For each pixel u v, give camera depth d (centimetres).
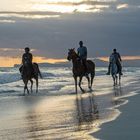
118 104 1741
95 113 1509
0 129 1208
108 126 1152
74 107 1764
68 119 1373
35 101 2141
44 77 6100
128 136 988
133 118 1298
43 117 1458
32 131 1151
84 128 1153
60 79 5244
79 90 2933
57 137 1023
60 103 1972
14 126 1263
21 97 2436
